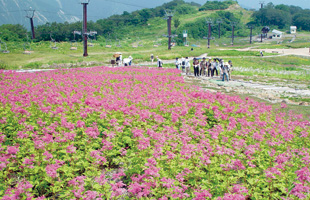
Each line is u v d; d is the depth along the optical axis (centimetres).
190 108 1336
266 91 2183
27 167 746
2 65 4034
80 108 1231
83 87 1688
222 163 788
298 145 1014
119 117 1146
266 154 880
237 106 1461
